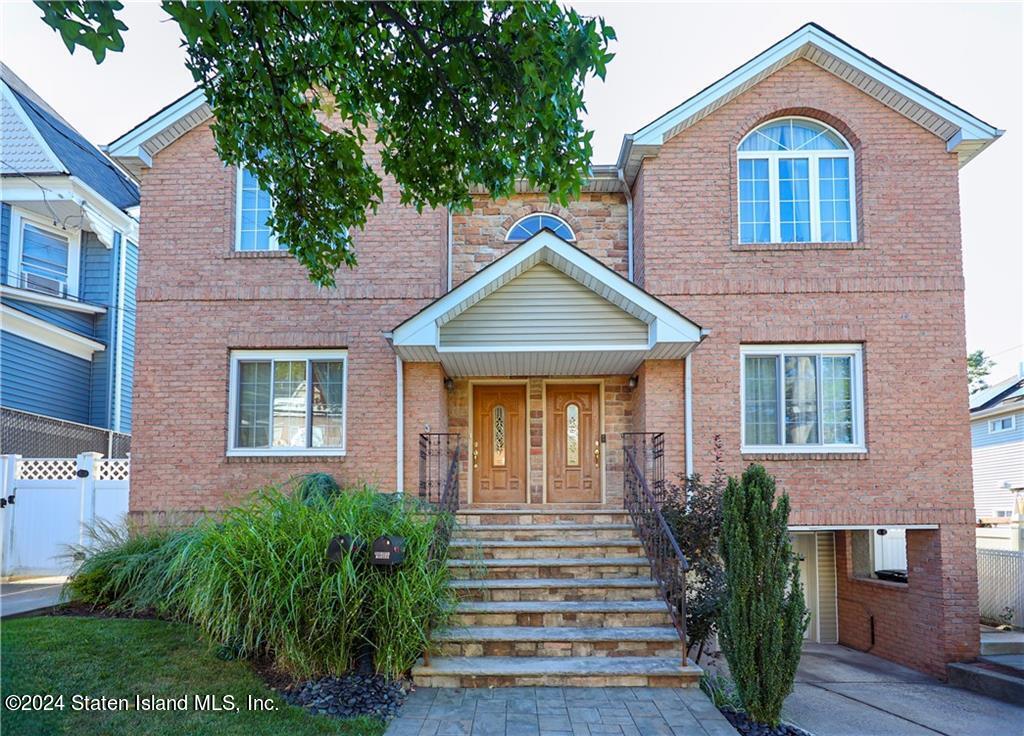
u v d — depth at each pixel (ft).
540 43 18.17
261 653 21.50
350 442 33.78
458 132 23.39
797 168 35.50
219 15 17.85
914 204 34.17
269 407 34.76
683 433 33.27
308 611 19.88
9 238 48.52
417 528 22.09
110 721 17.02
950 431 32.94
